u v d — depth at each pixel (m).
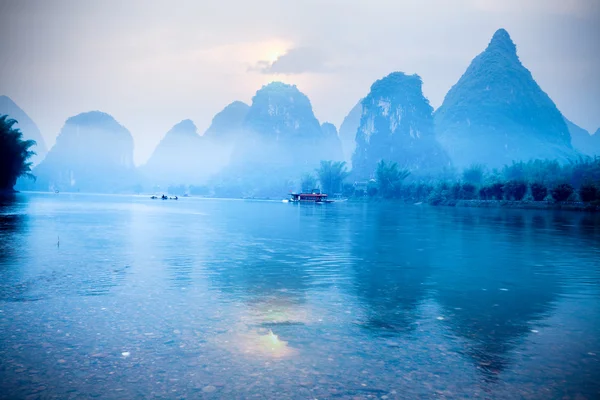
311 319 8.77
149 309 9.34
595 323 8.77
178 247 21.36
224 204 126.94
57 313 8.90
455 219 51.47
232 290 11.52
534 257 19.17
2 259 16.50
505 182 98.88
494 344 7.38
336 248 21.83
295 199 166.00
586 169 110.75
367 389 5.50
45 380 5.64
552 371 6.20
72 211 56.97
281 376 5.87
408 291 11.76
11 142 109.75
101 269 14.54
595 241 26.62
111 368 6.06
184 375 5.86
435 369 6.21
